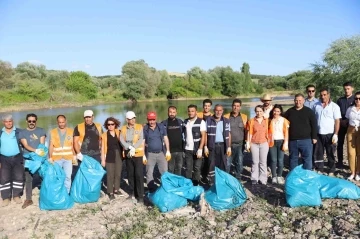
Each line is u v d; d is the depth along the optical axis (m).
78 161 7.08
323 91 7.64
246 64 82.50
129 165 6.69
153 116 6.86
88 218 5.96
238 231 5.23
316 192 5.92
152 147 6.94
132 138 6.63
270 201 6.41
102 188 7.72
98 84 64.81
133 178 6.76
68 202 6.43
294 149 7.18
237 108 7.50
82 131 6.99
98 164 6.85
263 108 7.89
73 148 7.02
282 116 7.56
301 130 7.05
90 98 56.94
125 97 60.12
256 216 5.71
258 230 5.19
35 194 7.32
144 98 61.34
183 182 6.55
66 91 55.25
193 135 7.13
